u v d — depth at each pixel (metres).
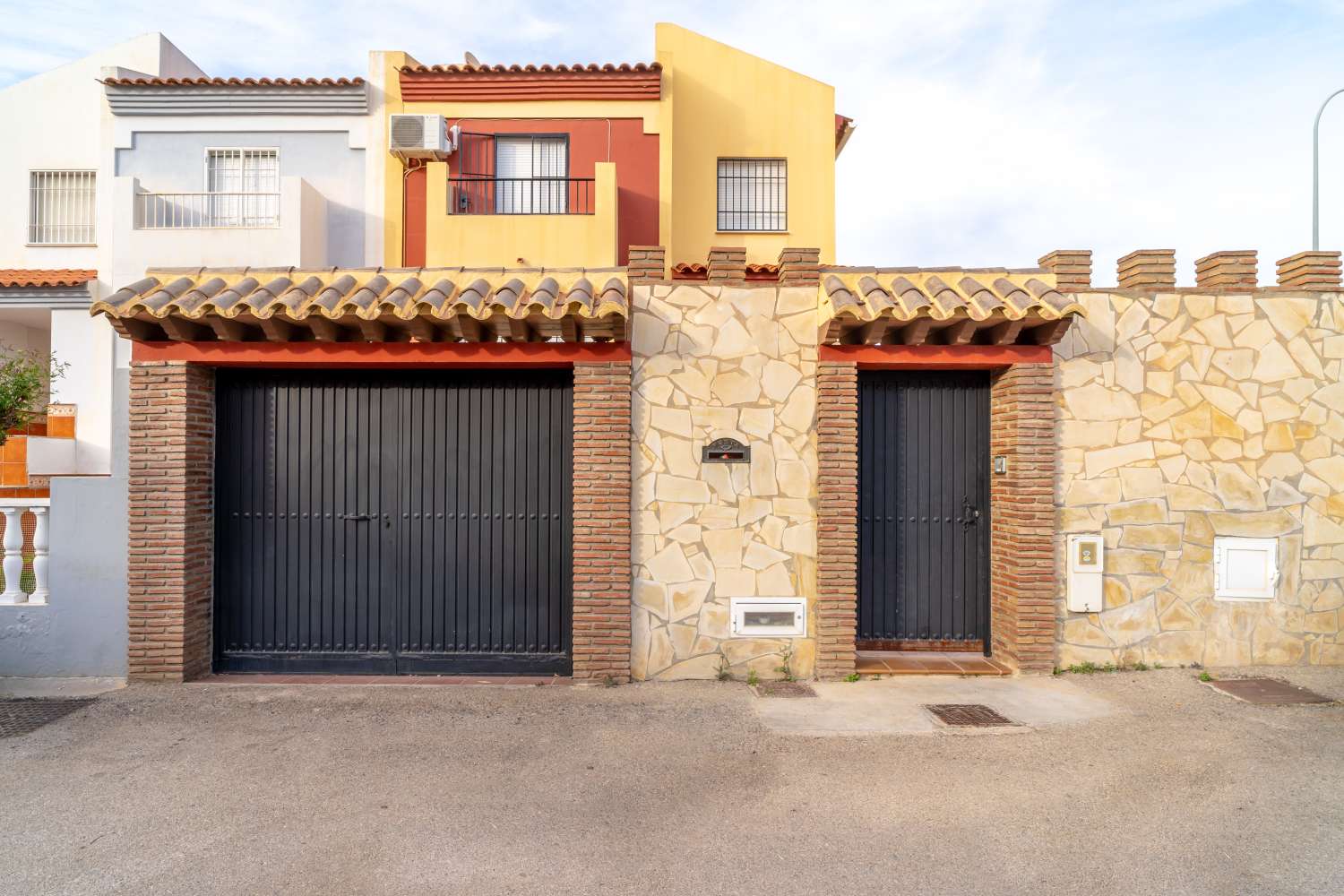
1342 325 6.45
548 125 11.80
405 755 4.63
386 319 5.55
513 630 6.43
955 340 6.05
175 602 6.02
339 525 6.45
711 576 6.22
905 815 3.88
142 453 6.03
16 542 6.25
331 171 11.63
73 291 11.66
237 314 5.52
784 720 5.23
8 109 13.31
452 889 3.23
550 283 5.93
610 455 6.11
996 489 6.56
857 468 6.36
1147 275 6.52
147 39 13.27
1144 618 6.32
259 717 5.30
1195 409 6.39
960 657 6.62
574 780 4.30
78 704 5.54
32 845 3.57
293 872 3.35
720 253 6.48
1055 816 3.87
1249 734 4.94
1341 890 3.22
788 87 13.87
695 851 3.54
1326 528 6.39
